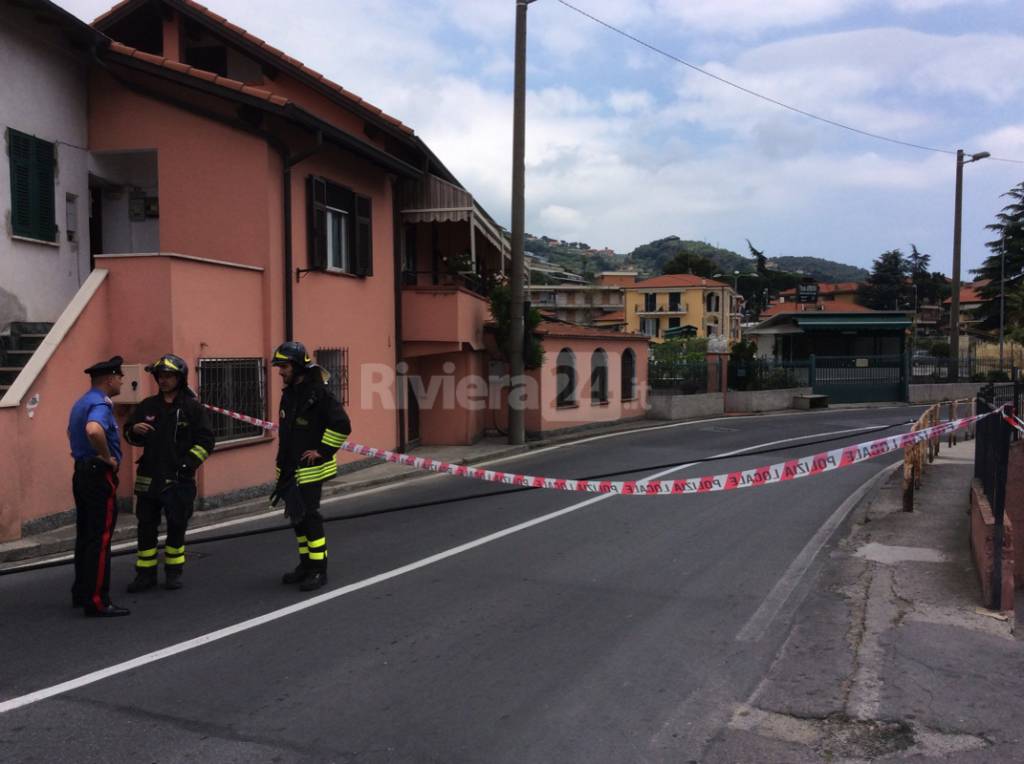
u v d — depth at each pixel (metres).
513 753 4.08
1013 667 5.21
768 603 6.65
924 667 5.22
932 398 34.34
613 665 5.27
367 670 5.11
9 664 5.15
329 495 12.22
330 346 13.70
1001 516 6.39
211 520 10.13
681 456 16.94
